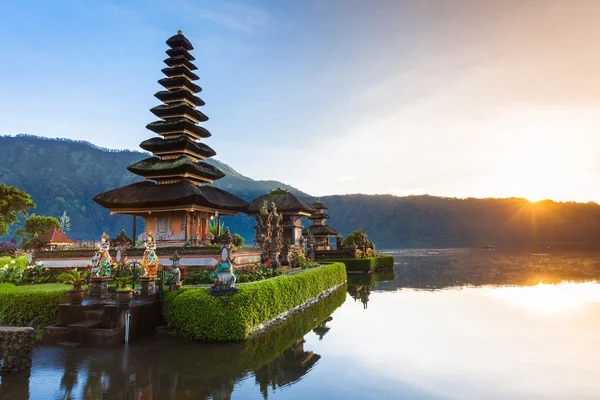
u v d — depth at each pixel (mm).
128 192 26828
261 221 30406
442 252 117500
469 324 18297
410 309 22641
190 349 13609
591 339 15297
